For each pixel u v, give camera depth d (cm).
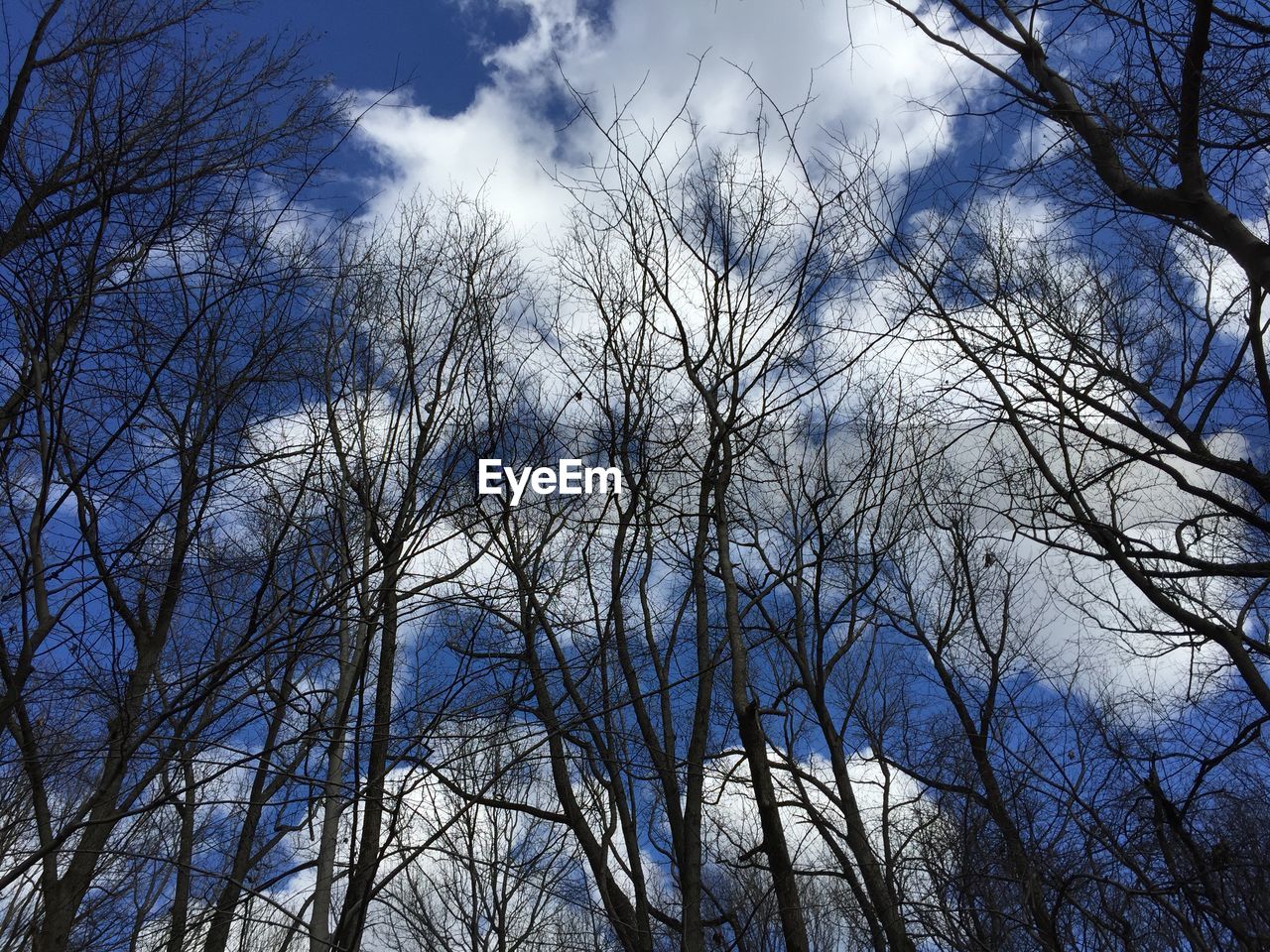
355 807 587
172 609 640
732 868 953
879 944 850
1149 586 815
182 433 575
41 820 669
